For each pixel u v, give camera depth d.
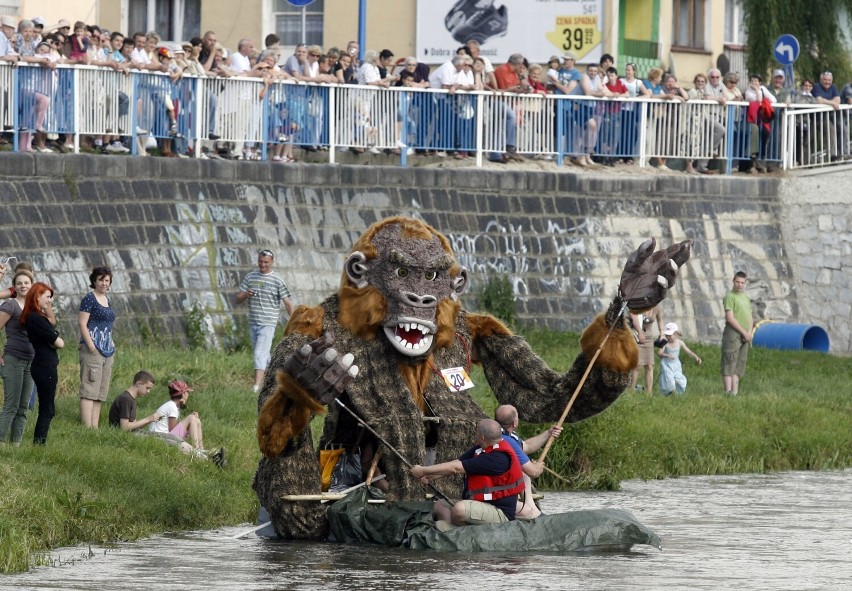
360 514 32.66
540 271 75.38
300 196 69.12
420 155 76.75
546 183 76.44
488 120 76.75
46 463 36.47
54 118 63.44
